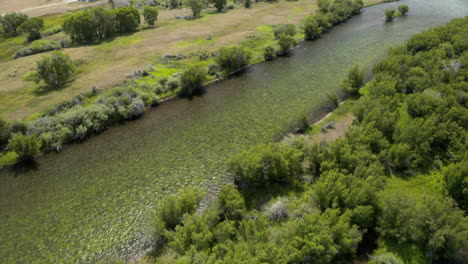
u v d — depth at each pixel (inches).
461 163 1160.8
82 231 1222.3
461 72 1879.9
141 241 1161.4
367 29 3363.7
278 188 1304.1
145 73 2492.6
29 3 5856.3
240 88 2342.5
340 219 978.7
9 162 1646.2
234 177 1413.6
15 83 2455.7
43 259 1122.7
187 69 2395.4
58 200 1390.3
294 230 978.7
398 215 1010.1
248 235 994.7
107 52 3016.7
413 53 2438.5
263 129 1802.4
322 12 3801.7
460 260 958.4
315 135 1654.8
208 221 1059.3
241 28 3690.9
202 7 4362.7
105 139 1822.1
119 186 1448.1
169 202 1129.4
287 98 2122.3
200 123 1923.0
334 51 2866.6
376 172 1198.9
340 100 1998.0
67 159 1665.8
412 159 1379.2
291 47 3080.7
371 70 2342.5
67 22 3299.7
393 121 1519.4
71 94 2183.8
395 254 987.9
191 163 1569.9
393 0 4394.7
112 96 2080.5
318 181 1180.5
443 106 1563.7
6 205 1380.4
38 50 3238.2
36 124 1812.3
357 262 983.6
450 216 951.0
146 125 1942.7
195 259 904.3
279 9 4461.1
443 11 3737.7
